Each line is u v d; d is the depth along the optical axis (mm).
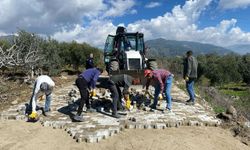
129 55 13664
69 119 8602
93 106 10219
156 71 9531
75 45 27688
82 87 8359
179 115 9156
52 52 20922
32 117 8391
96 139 6996
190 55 10672
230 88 41969
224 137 7641
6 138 7188
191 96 10914
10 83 15547
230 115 9289
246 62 52844
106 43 15820
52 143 6922
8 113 9227
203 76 47500
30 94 12969
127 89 9297
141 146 6742
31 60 16750
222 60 52031
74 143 6914
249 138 7855
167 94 9633
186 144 6875
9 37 18688
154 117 8836
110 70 13375
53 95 12625
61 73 23828
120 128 7793
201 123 8469
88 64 16203
